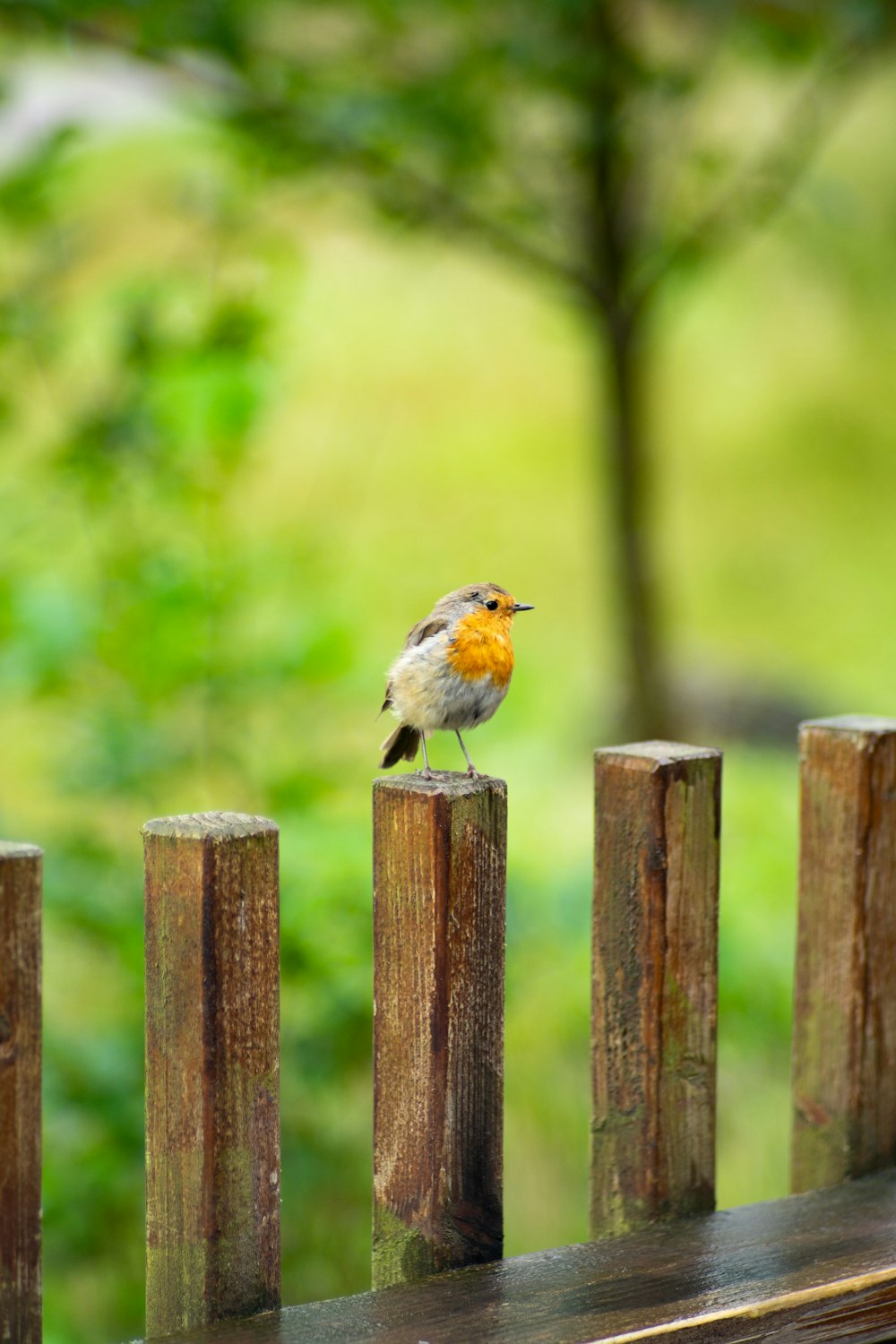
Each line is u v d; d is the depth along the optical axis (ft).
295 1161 30.66
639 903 15.40
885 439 117.39
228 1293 13.04
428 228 50.26
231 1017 12.78
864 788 16.71
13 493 31.94
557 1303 13.39
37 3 36.63
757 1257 14.43
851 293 65.72
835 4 45.11
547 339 127.95
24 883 11.84
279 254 34.94
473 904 14.01
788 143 50.16
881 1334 14.12
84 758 29.78
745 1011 40.16
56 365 32.45
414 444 112.98
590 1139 16.08
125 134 41.32
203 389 30.48
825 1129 17.37
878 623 93.09
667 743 16.12
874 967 17.04
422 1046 14.01
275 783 30.17
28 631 28.30
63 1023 32.89
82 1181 28.53
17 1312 12.05
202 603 29.37
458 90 42.80
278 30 44.14
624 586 60.44
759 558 102.83
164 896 12.80
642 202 54.54
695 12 45.93
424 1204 14.15
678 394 124.77
